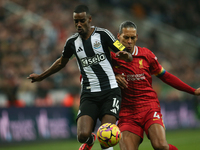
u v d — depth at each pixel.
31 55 49.34
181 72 64.31
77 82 47.25
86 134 14.98
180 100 50.12
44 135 36.97
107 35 16.12
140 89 17.42
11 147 33.69
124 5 82.50
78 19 15.62
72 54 16.91
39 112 37.06
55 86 44.84
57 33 56.66
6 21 56.16
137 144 16.72
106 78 16.06
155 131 16.17
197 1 89.94
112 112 15.52
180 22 85.56
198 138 38.94
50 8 63.91
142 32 77.50
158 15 84.38
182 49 79.31
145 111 17.22
